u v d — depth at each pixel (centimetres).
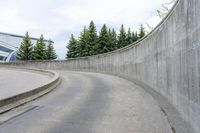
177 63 703
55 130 629
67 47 6091
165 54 920
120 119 736
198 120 483
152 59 1245
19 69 4353
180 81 666
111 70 2795
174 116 695
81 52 5788
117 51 2553
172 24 770
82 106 953
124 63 2283
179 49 668
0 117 775
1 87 1636
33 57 6294
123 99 1099
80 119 742
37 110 887
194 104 515
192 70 527
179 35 664
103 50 5625
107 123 692
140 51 1655
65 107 938
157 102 981
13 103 941
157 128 633
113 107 920
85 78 2372
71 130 628
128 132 605
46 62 4712
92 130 627
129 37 6372
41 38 6378
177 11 684
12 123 701
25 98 1059
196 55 490
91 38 5697
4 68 4806
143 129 628
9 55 7788
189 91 561
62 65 4312
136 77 1816
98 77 2459
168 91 878
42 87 1313
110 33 6006
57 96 1245
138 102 1010
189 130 554
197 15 475
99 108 907
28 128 649
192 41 519
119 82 1909
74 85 1773
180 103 671
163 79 976
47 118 759
